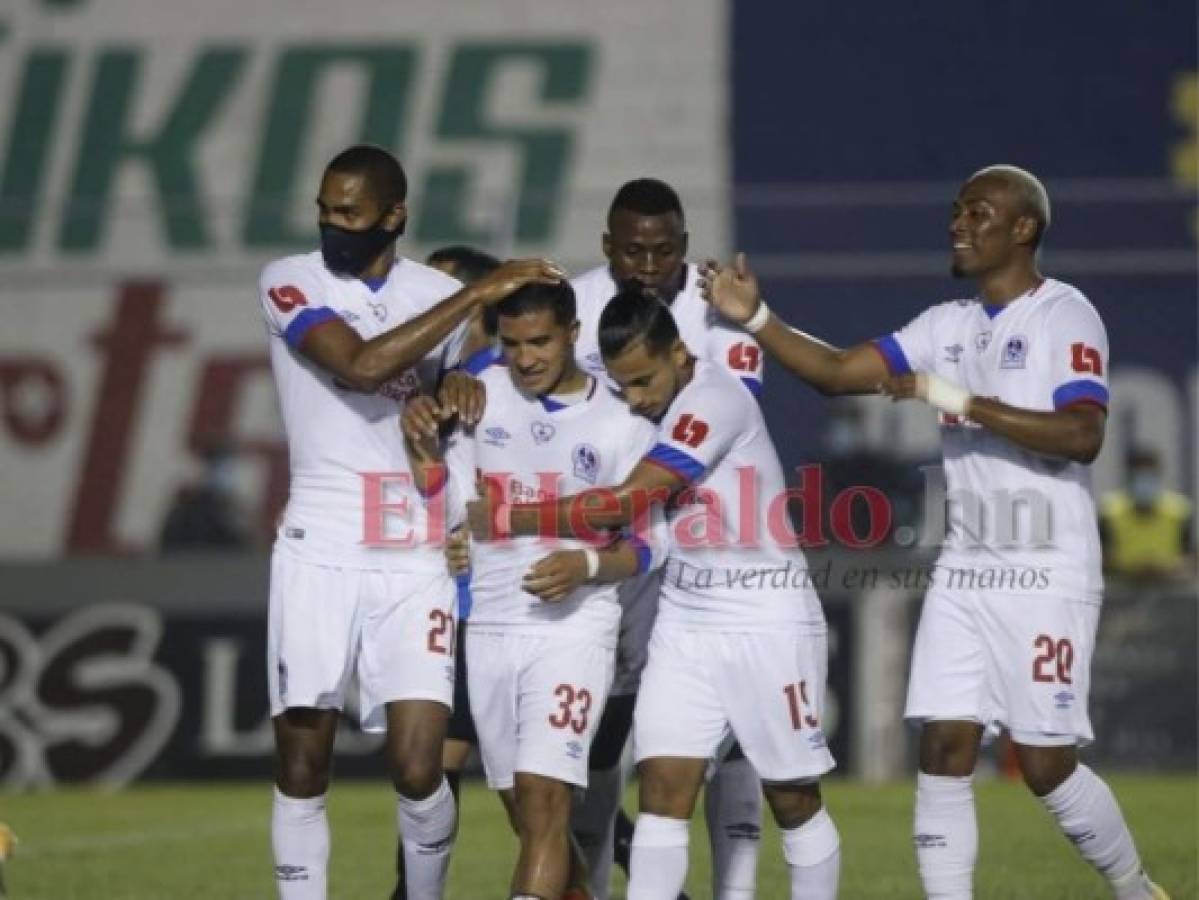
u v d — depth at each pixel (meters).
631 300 24.69
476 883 33.94
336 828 42.06
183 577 52.97
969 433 25.62
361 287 25.11
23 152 76.25
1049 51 75.25
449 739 29.11
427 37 77.38
